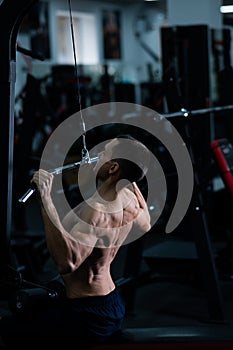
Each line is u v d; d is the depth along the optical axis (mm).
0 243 2748
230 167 5008
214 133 7438
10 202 2758
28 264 5215
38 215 8406
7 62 2707
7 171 2738
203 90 6539
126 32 15562
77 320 2604
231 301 4977
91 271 2604
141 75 14969
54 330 2631
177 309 4848
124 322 4562
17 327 2707
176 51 6477
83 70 11484
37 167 5676
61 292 2775
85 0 14242
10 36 2699
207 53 6539
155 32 15453
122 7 15445
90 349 2658
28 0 2654
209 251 4504
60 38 14008
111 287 2701
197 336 2770
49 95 9203
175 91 4691
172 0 8484
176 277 4949
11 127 2742
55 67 9023
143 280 4906
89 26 14672
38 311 2707
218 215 5926
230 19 9875
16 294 2705
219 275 5387
